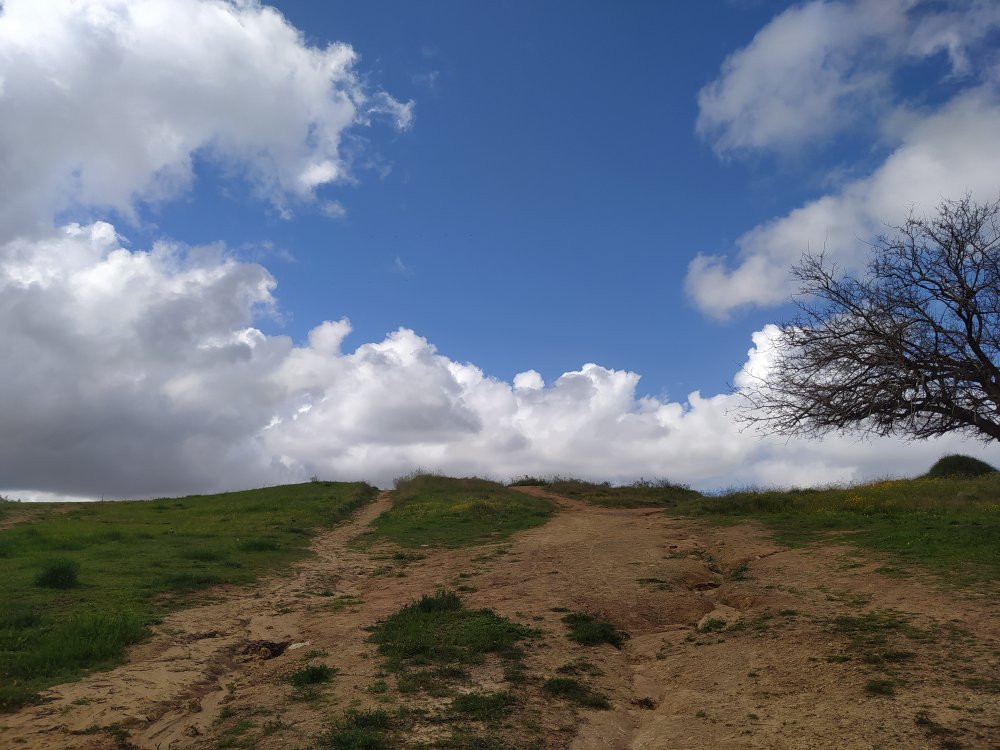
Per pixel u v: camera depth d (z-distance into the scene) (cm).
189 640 971
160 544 1845
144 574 1402
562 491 3381
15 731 623
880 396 1124
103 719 658
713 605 1149
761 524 1870
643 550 1611
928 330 1145
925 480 2617
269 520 2434
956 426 1143
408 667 812
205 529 2202
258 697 732
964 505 1941
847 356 1149
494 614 1062
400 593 1320
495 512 2520
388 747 591
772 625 960
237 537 2050
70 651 836
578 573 1378
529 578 1368
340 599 1297
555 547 1753
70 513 2741
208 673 838
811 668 783
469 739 611
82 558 1562
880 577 1162
